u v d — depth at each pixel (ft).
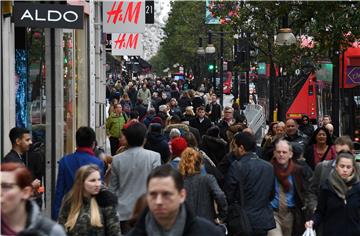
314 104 229.86
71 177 61.26
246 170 63.87
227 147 100.99
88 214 50.83
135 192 65.62
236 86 290.56
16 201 35.42
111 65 380.37
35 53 104.32
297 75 219.82
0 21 84.84
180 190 35.42
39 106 105.19
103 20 152.76
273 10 149.18
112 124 142.82
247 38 206.80
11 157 66.39
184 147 68.90
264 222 63.72
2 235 35.22
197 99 227.40
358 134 159.43
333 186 60.39
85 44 147.33
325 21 138.82
